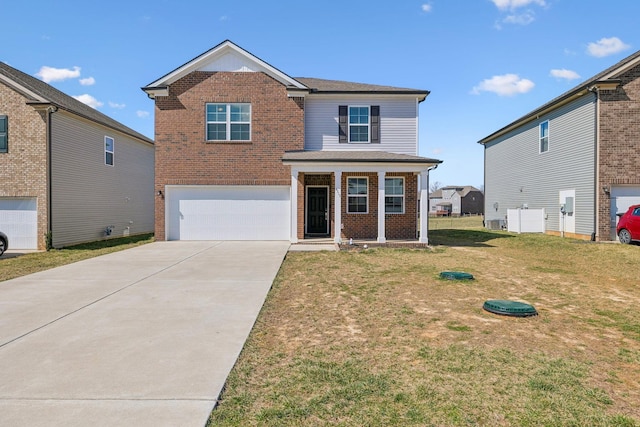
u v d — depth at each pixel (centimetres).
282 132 1530
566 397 330
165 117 1516
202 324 522
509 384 353
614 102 1433
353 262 1030
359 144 1553
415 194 1502
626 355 423
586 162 1507
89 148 1686
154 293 692
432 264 1001
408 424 290
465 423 291
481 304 626
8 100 1421
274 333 491
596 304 636
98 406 312
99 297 663
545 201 1828
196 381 356
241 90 1523
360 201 1503
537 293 707
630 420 296
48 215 1420
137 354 419
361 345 449
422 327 512
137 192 2134
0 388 342
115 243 1639
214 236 1537
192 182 1520
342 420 295
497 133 2319
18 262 1080
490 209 2533
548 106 1723
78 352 424
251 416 300
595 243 1391
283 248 1295
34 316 554
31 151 1422
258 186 1527
